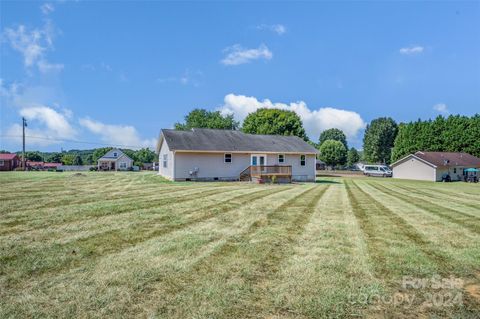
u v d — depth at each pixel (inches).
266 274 166.1
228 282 154.8
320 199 493.0
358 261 188.1
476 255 202.8
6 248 203.6
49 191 535.8
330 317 124.7
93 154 3762.3
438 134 1850.4
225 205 398.0
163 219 301.3
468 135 1761.8
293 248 213.2
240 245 217.8
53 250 200.8
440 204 457.4
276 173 956.6
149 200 431.8
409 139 1945.1
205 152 959.0
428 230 273.7
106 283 151.8
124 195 489.7
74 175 1203.9
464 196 605.3
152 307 129.1
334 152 3009.4
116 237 233.5
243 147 1023.0
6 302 132.0
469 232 267.9
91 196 469.7
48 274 161.9
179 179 939.3
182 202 417.4
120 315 122.6
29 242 217.6
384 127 3004.4
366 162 3169.3
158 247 210.1
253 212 351.6
